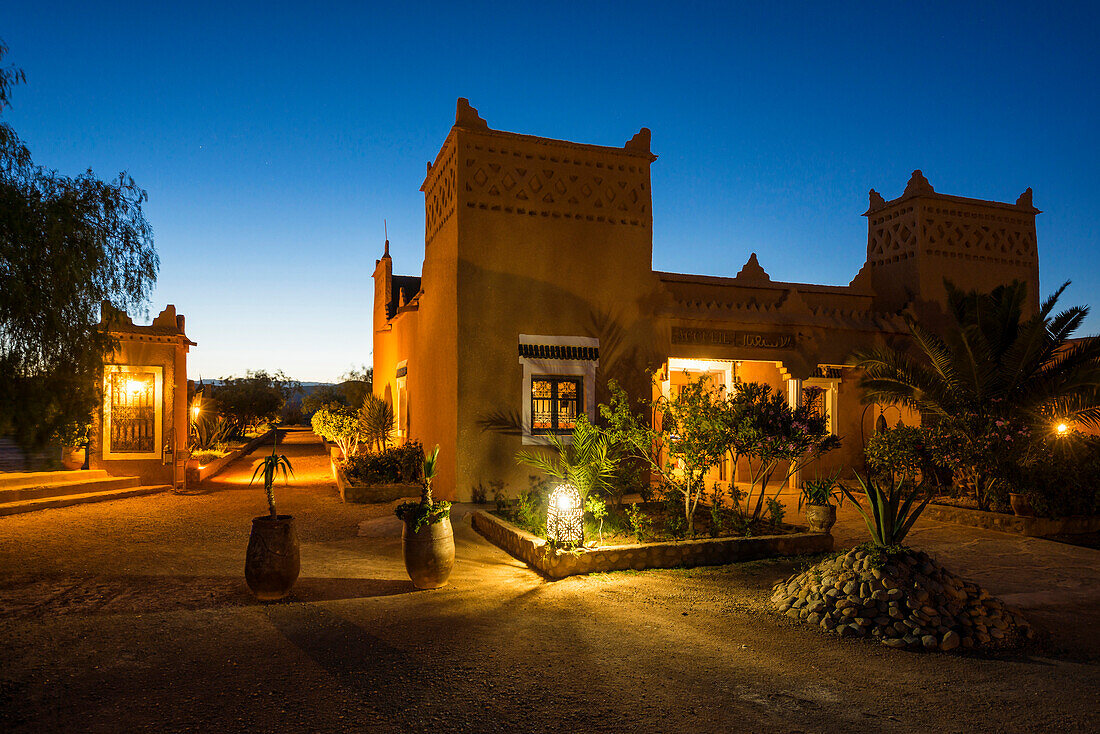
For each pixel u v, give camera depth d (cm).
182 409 1647
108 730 381
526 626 602
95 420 1534
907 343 1625
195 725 390
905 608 593
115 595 698
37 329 834
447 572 758
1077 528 1105
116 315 962
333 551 960
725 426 942
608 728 399
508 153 1320
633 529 979
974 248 1691
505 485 1276
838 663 517
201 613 624
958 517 1166
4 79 792
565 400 1337
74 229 854
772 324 1488
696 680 477
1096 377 1164
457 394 1262
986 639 565
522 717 412
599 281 1366
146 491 1505
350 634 564
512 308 1302
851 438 1656
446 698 437
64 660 488
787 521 1146
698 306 1445
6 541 989
